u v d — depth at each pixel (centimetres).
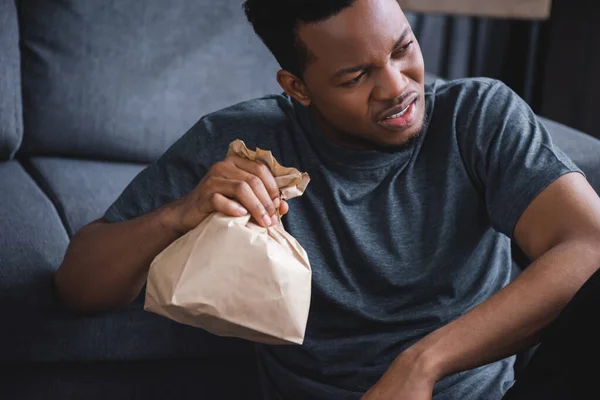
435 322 135
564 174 124
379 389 112
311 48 124
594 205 121
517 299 115
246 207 117
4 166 200
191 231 118
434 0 259
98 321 161
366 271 137
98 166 206
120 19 212
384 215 136
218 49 218
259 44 222
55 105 207
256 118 144
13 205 173
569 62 293
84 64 208
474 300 137
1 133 202
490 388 135
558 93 297
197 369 173
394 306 136
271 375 148
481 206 136
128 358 164
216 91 217
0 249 161
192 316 113
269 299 112
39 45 208
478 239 137
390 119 124
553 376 111
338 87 125
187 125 214
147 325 164
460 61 310
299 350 141
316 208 137
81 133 208
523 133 131
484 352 114
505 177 128
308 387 140
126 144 211
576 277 115
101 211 179
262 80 222
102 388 167
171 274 113
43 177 193
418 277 135
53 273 160
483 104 136
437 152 137
